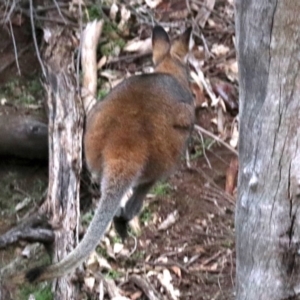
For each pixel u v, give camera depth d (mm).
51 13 13922
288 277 8320
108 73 13844
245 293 8609
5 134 12352
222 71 14305
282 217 8195
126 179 9336
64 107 12070
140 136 9617
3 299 10844
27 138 12391
